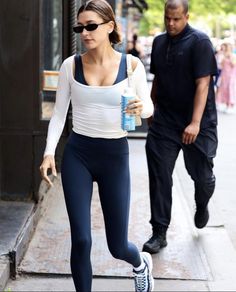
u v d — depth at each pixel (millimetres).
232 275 4746
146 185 7344
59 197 6602
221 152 10312
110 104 3639
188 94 4938
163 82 4984
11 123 5930
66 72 3697
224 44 17359
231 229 5977
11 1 5746
